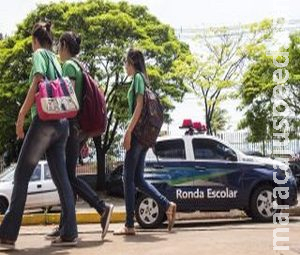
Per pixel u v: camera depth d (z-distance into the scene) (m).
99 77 27.33
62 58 6.91
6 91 27.39
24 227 11.84
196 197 11.28
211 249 6.15
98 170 27.52
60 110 6.01
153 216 10.55
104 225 6.82
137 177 7.61
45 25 6.36
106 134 27.58
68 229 6.30
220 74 30.34
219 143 11.65
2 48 28.94
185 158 11.38
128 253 5.86
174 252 5.95
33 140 6.05
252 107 30.27
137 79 7.34
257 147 29.59
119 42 27.28
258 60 30.62
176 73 29.02
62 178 6.30
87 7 28.33
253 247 6.30
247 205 11.60
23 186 6.10
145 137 7.29
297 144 27.77
